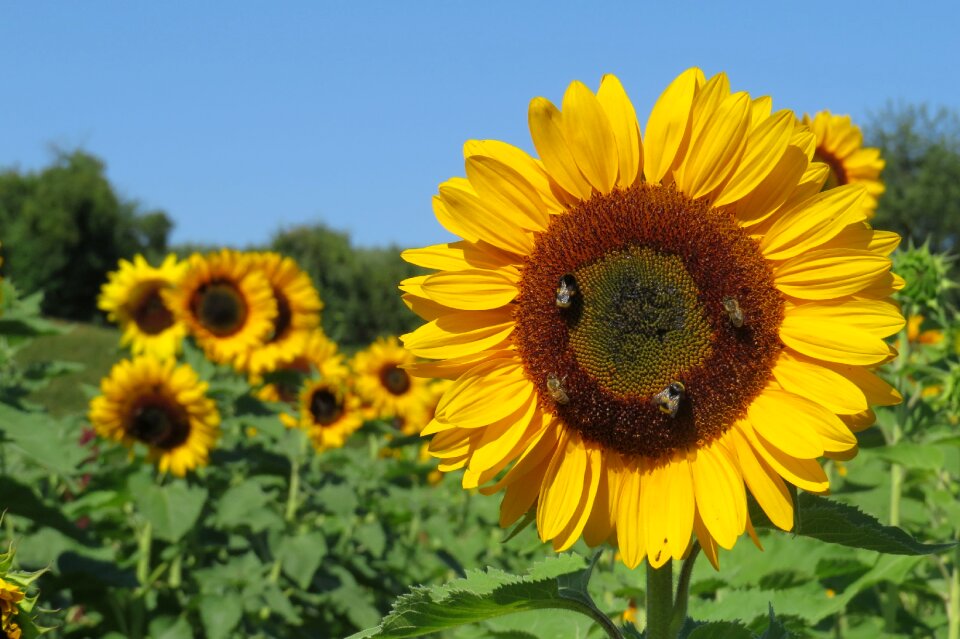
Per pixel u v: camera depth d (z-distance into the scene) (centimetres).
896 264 115
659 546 72
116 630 147
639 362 74
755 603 88
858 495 122
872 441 102
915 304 115
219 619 145
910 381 132
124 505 165
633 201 75
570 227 75
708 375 73
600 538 74
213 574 160
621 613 91
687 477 73
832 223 72
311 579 170
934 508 122
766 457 71
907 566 92
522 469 74
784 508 71
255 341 179
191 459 156
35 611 75
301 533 174
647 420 73
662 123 74
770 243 73
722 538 71
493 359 75
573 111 74
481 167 75
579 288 75
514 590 68
